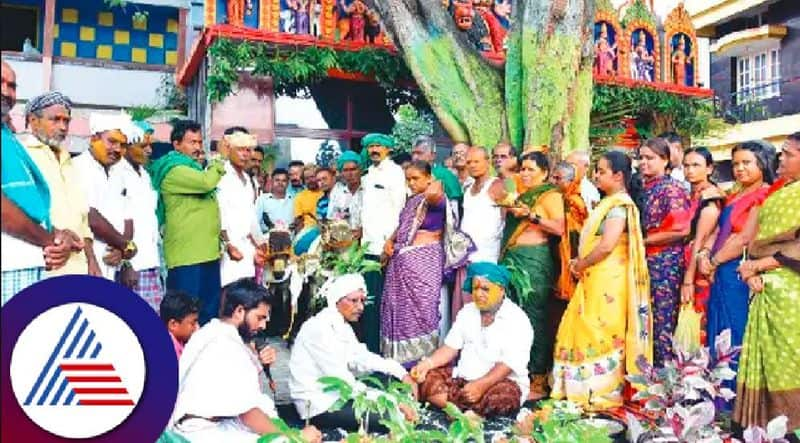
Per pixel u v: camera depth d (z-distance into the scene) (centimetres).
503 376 447
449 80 784
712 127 1129
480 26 970
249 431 323
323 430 423
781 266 377
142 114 1141
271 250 656
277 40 827
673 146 583
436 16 791
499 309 457
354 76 905
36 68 1306
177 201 479
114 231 425
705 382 301
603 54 1024
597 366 454
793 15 1775
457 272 521
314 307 621
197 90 1030
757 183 438
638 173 501
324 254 613
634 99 1026
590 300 460
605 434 278
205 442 311
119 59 1387
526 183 516
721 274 437
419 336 501
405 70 888
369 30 891
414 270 504
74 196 351
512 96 762
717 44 1919
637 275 454
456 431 266
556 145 731
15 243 263
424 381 446
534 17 744
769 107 1839
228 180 529
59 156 348
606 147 1026
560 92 734
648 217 475
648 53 1061
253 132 837
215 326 333
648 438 323
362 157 655
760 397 383
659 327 468
